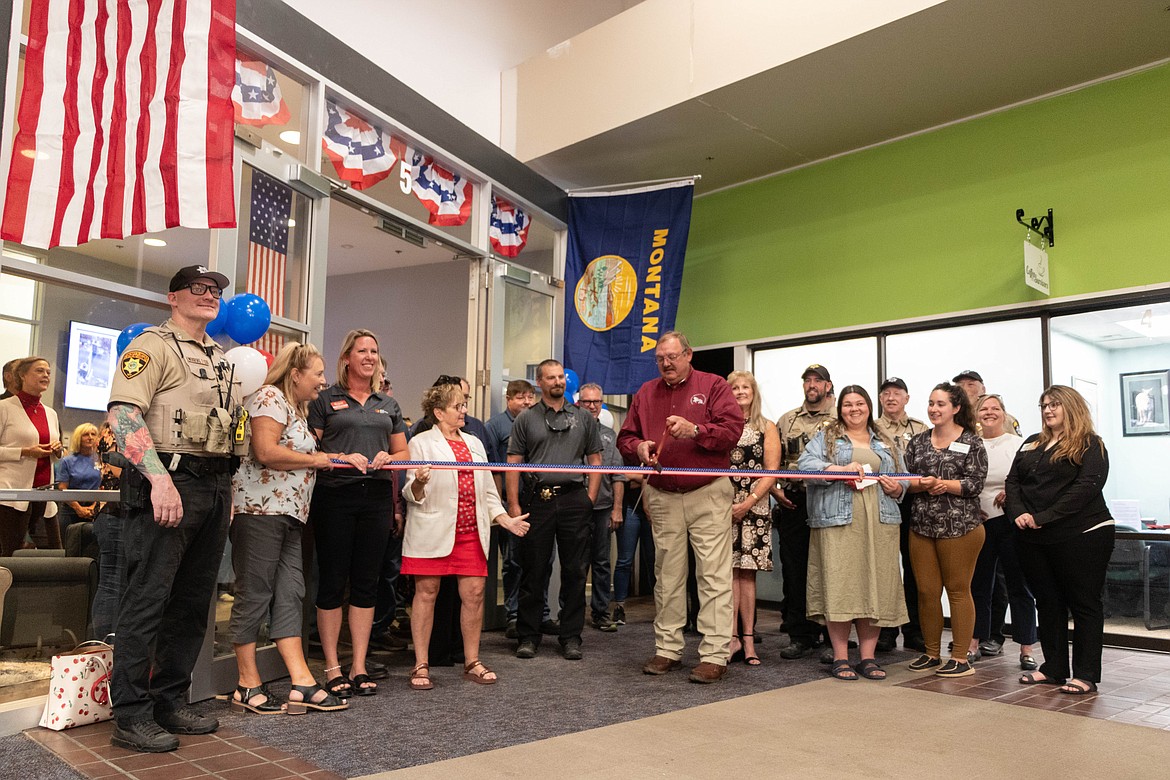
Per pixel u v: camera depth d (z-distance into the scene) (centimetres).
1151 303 527
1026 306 570
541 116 684
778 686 387
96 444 345
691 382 420
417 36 635
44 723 294
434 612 420
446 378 399
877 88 572
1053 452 393
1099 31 500
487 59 700
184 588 288
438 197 566
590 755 271
